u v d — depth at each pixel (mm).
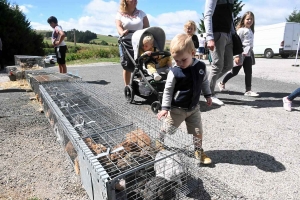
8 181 2150
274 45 18734
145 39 4207
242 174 2227
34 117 3750
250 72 5105
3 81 6883
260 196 1932
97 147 1952
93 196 1687
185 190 1938
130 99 4504
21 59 7410
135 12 4746
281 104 4512
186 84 2254
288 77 7781
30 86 5527
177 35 2242
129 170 1604
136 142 2070
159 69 4281
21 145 2824
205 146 2795
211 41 3996
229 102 4672
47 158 2533
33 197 1944
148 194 1758
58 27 6371
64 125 2203
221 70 4332
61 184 2111
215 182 2102
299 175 2213
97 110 2855
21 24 16078
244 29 4930
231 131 3219
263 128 3320
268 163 2416
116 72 9445
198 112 2457
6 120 3617
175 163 1903
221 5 3980
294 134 3117
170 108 2334
